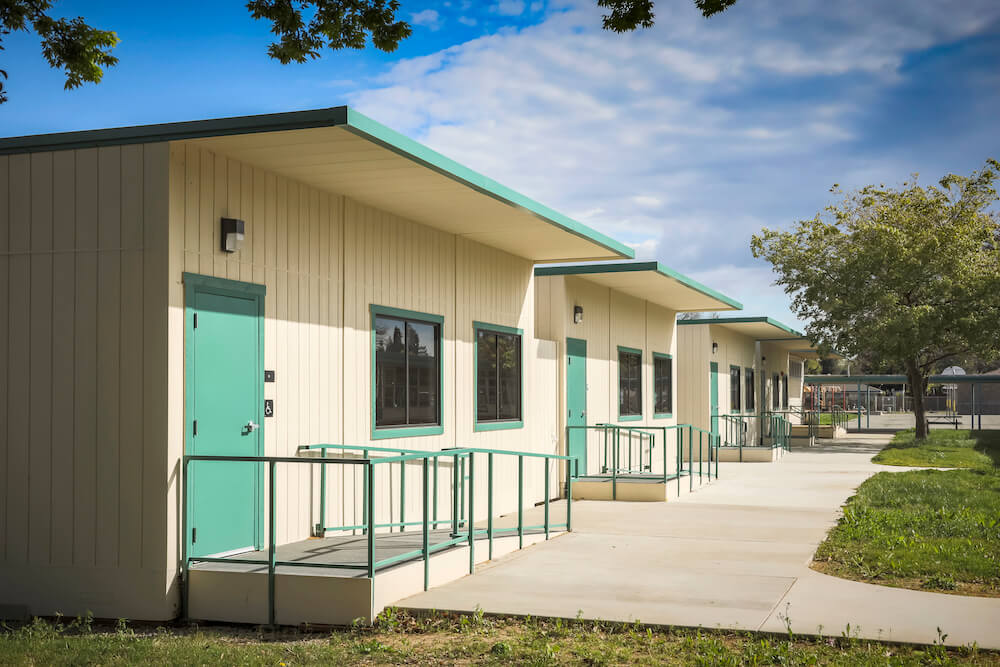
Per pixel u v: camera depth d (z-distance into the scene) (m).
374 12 8.71
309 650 6.69
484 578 8.99
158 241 7.97
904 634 6.76
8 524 8.38
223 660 6.44
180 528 8.02
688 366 27.27
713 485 18.97
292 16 8.77
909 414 68.19
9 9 8.76
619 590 8.40
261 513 9.02
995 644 6.49
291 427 9.50
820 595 8.14
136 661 6.43
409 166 8.99
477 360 13.66
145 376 7.98
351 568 7.78
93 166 8.21
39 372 8.32
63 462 8.23
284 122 7.62
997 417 60.12
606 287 19.72
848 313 31.28
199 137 7.86
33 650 6.73
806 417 43.66
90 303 8.17
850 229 31.91
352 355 10.59
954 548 10.09
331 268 10.25
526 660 6.33
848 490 17.83
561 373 17.17
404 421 11.68
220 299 8.55
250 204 8.98
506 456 14.53
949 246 29.41
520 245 14.01
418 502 11.87
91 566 8.12
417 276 12.04
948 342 31.55
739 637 6.85
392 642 6.99
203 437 8.30
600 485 16.61
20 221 8.43
